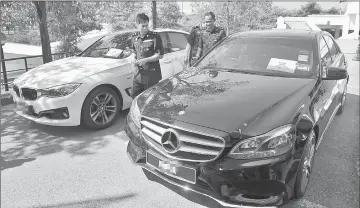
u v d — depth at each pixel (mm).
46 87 4309
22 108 4582
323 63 3773
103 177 3457
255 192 2408
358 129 4734
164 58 5664
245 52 4004
